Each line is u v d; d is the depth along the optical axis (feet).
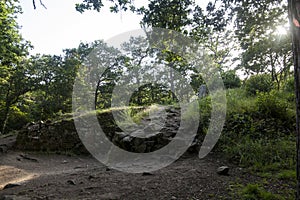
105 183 13.10
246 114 20.27
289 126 18.35
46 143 29.17
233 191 10.59
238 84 37.70
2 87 66.33
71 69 66.39
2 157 25.71
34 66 68.49
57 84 65.51
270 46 34.63
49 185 13.52
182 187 11.59
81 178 14.66
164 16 17.21
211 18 17.90
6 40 43.93
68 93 65.31
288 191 10.14
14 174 19.20
